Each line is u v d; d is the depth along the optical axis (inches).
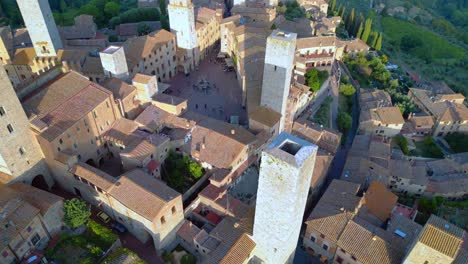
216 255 2336.4
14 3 6884.8
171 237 2556.6
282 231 2166.6
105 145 3147.1
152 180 2571.4
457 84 6565.0
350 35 6678.2
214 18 5187.0
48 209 2297.0
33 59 4111.7
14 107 2399.1
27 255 2239.2
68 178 2691.9
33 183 2783.0
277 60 3125.0
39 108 2667.3
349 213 2704.2
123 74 3555.6
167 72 4510.3
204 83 4461.1
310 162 1930.4
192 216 2775.6
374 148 3710.6
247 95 3686.0
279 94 3329.2
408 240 2600.9
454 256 2085.4
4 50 4247.0
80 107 2824.8
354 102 4830.2
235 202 2701.8
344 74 5167.3
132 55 4003.4
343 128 4124.0
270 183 1983.3
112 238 2397.9
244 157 3083.2
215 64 4936.0
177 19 4407.0
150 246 2556.6
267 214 2156.7
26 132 2529.5
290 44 2987.2
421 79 6235.2
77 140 2795.3
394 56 7116.1
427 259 2191.2
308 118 4020.7
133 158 2795.3
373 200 2977.4
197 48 4768.7
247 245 2395.4
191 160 3080.7
